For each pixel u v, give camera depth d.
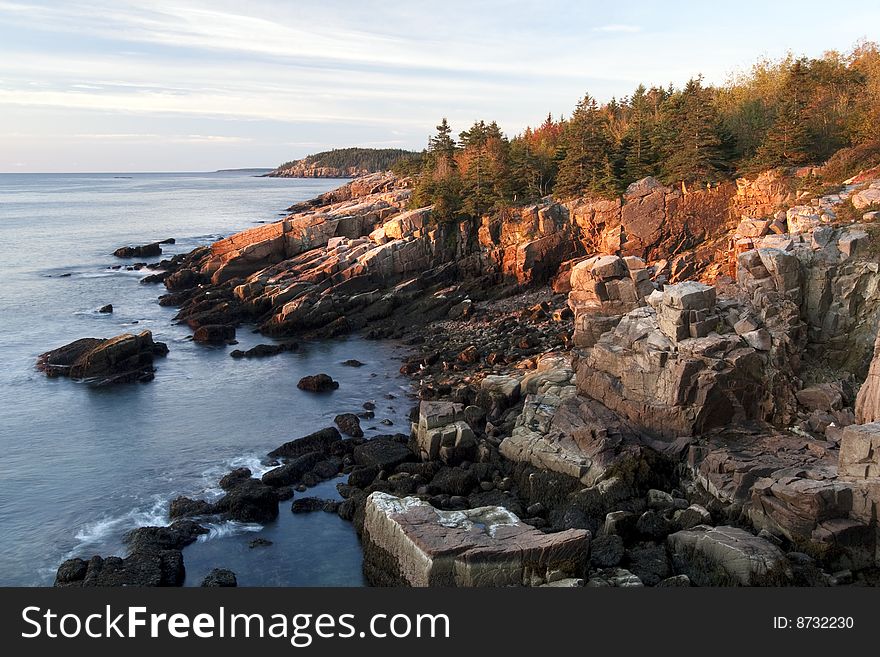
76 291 99.31
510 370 59.84
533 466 42.03
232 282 94.12
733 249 66.00
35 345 72.62
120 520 38.53
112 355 63.47
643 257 80.38
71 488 42.16
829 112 80.31
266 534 37.38
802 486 31.81
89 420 53.03
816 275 46.03
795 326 44.34
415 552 30.14
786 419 40.72
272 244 99.69
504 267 86.00
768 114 87.88
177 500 39.88
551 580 29.22
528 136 147.12
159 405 56.31
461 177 101.06
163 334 78.38
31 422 52.56
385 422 52.00
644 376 41.72
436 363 65.38
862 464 31.36
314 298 83.25
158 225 181.25
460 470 41.69
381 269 87.25
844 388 42.69
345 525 38.34
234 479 42.59
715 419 40.12
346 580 33.34
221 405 56.34
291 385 61.28
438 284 87.31
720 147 80.94
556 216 84.50
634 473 37.66
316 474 43.88
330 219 102.56
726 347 40.56
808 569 29.48
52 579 32.94
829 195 58.50
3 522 38.25
